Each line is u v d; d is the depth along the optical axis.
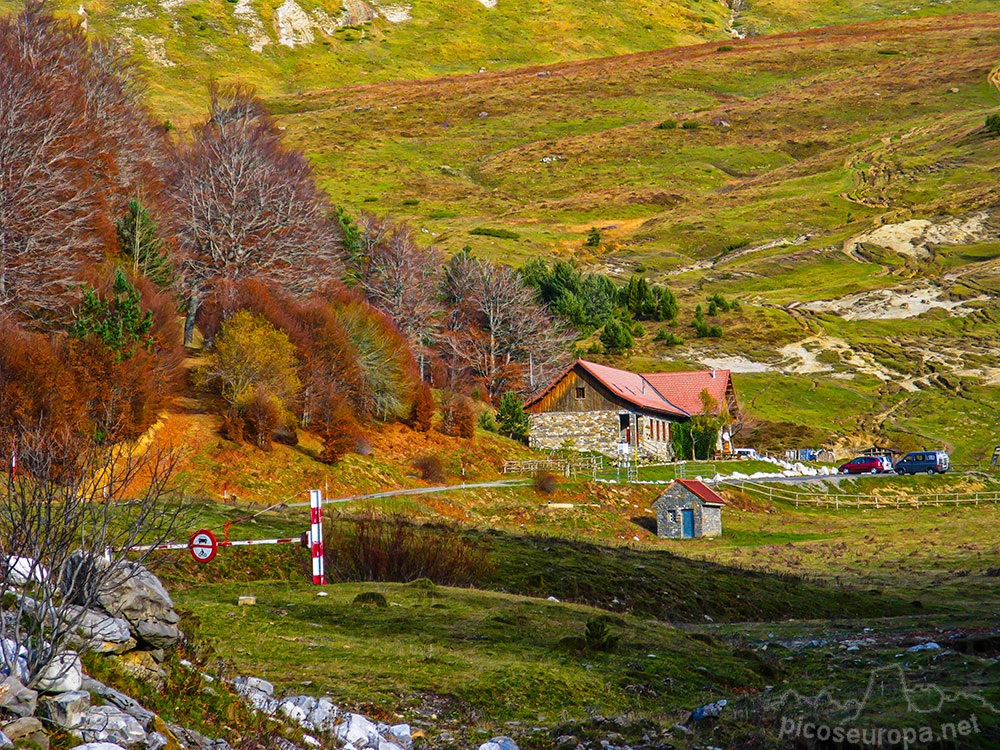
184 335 60.44
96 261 54.88
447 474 55.50
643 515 52.34
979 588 33.34
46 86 62.06
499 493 52.03
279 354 50.53
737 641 19.55
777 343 114.94
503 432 72.19
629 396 69.69
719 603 27.84
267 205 70.00
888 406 96.50
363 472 50.06
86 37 86.94
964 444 85.56
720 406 76.19
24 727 7.14
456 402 63.91
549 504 51.06
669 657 16.22
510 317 92.44
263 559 24.77
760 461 72.75
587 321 119.62
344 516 33.69
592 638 16.39
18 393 34.44
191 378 51.94
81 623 8.84
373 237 91.31
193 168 72.31
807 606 28.77
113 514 9.07
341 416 51.06
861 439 86.44
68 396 36.66
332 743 9.77
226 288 56.78
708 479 62.31
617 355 110.81
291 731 9.67
